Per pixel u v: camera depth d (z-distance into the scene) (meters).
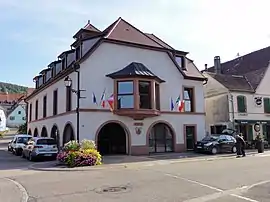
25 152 22.20
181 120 24.77
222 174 12.79
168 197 8.53
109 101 21.44
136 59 23.38
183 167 15.50
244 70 36.25
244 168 14.72
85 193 9.34
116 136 23.64
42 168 15.99
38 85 34.47
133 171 14.34
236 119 29.78
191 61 27.98
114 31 23.53
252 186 10.12
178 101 24.75
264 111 31.80
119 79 21.91
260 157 21.09
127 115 21.88
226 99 30.11
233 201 8.03
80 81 21.20
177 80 25.02
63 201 8.41
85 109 21.00
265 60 34.66
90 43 23.08
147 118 23.08
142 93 22.25
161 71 24.31
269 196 8.61
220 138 24.28
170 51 25.53
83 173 14.13
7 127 81.12
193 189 9.66
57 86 25.97
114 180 11.67
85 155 16.62
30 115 37.38
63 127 23.55
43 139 20.72
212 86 31.83
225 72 38.88
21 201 8.69
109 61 22.33
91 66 21.67
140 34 24.80
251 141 29.92
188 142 25.14
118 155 21.91
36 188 10.50
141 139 22.62
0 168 16.69
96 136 21.09
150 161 18.44
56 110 26.14
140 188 9.91
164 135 24.52
